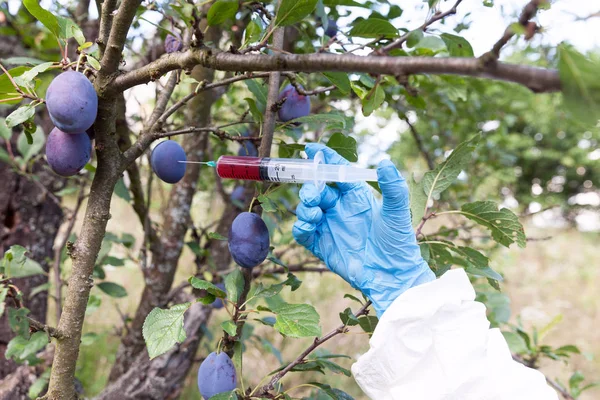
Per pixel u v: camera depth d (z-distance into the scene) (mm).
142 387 2422
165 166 1566
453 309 1339
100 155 1264
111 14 1212
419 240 1652
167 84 1613
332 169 1395
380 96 1328
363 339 4836
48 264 2832
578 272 8609
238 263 1419
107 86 1188
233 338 1506
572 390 2479
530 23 724
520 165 12328
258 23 1636
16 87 1207
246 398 1468
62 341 1247
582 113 700
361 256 1465
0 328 2521
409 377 1314
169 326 1289
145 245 2463
